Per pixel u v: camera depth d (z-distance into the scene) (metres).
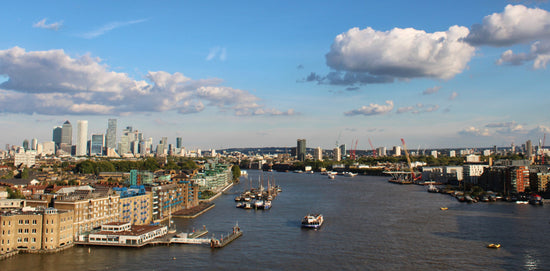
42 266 185.00
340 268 187.62
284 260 199.25
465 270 184.62
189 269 185.12
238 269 185.62
